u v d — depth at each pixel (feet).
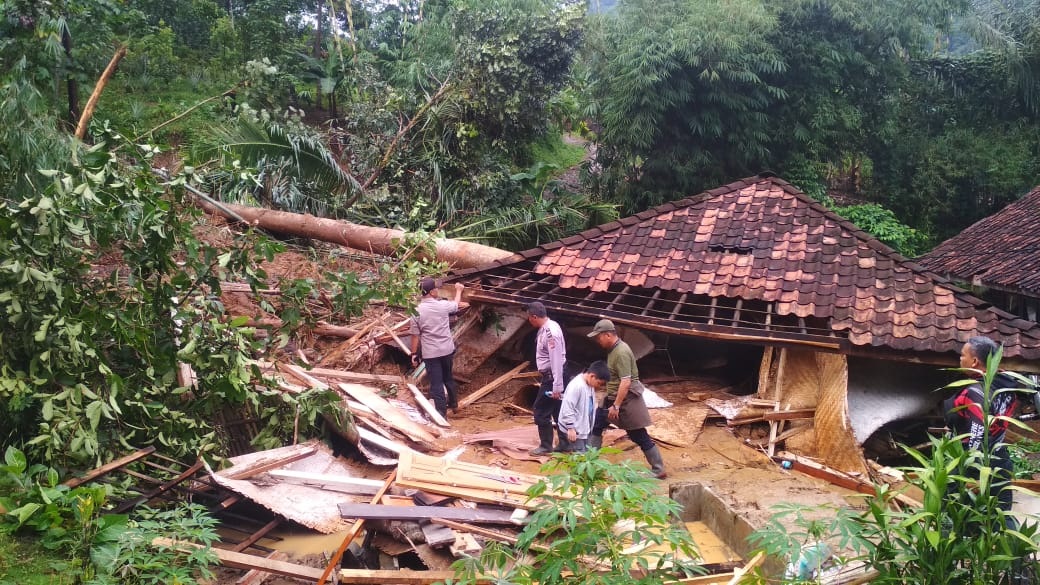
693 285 29.63
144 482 19.49
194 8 68.03
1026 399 32.40
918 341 25.11
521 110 52.80
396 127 51.96
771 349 29.30
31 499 15.70
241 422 23.95
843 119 58.70
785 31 57.67
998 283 42.01
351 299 29.22
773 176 34.30
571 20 52.19
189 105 57.16
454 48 54.49
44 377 17.49
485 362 32.17
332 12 65.41
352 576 16.31
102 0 47.06
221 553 16.35
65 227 18.33
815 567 15.37
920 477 12.09
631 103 53.26
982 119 69.00
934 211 66.03
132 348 20.13
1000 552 11.95
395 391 28.35
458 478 20.62
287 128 44.09
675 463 24.98
